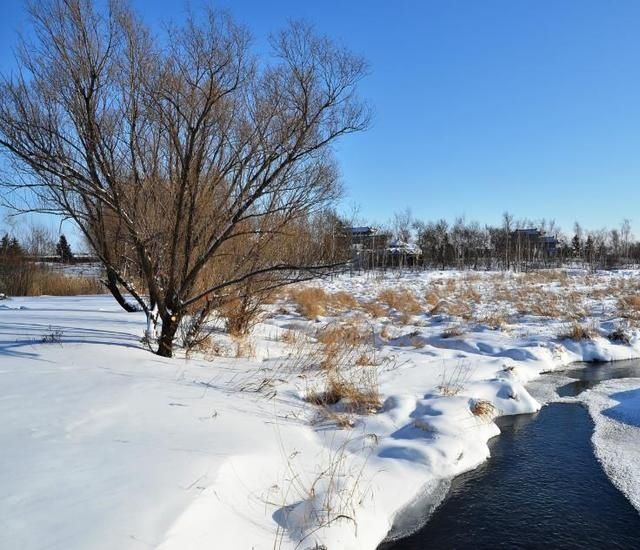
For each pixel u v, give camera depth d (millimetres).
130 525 2586
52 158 5746
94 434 3803
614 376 8148
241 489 3391
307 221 8797
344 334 9164
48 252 29953
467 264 52781
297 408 5445
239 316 8789
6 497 2773
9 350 6172
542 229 62219
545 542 3592
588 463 4832
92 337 7297
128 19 6324
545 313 12930
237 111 6832
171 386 5301
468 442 4980
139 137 6781
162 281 7094
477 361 8070
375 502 3824
